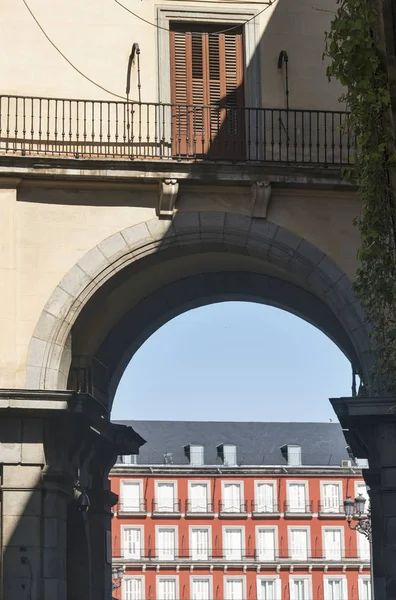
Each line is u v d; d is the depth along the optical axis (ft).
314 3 103.60
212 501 390.63
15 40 101.14
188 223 99.35
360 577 391.86
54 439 96.53
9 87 100.42
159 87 101.91
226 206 99.76
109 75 101.50
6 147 98.73
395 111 67.62
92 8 102.17
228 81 103.45
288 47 102.99
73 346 107.65
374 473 95.96
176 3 102.94
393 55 66.95
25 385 96.12
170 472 390.83
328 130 101.71
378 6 66.90
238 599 386.11
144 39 102.32
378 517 96.73
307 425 427.74
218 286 115.03
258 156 100.58
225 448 415.23
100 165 97.66
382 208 70.08
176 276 112.78
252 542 390.01
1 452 94.68
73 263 98.32
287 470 396.37
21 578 93.50
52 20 101.60
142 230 98.99
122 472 388.37
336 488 396.78
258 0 103.60
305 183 98.94
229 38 104.01
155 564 383.65
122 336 115.65
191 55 103.35
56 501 95.14
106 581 113.91
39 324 97.25
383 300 75.05
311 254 99.40
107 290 100.32
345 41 69.26
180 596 383.45
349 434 104.73
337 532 393.50
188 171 98.07
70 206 98.89
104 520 113.80
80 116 100.37
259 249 99.91
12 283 97.35
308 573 390.21
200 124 102.32
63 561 96.07
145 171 97.91
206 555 387.34
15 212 98.27
